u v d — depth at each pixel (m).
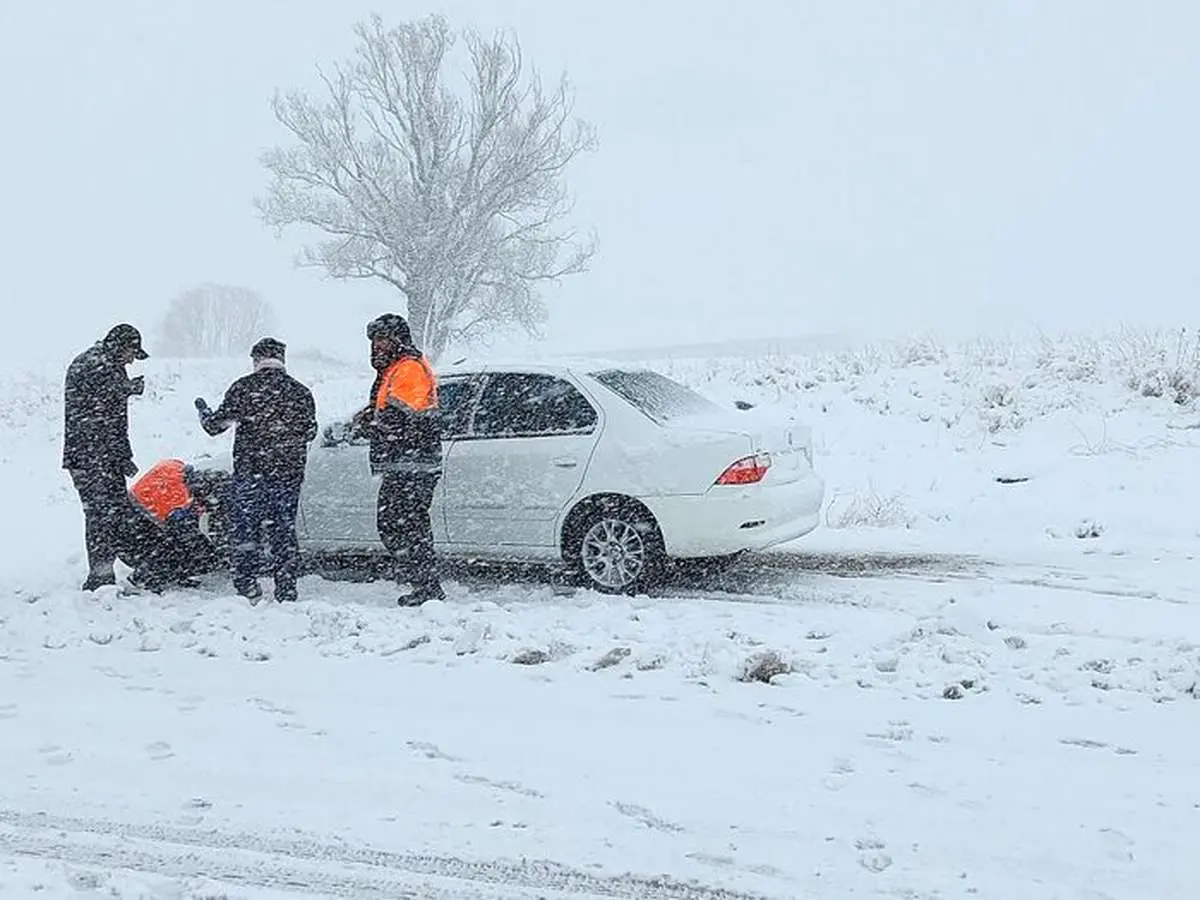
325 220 31.48
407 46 30.55
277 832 4.30
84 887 3.89
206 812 4.49
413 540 7.89
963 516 11.93
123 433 8.67
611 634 6.98
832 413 16.39
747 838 4.16
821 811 4.36
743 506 8.06
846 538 11.07
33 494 15.09
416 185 30.81
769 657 6.09
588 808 4.44
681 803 4.46
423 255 30.44
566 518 8.43
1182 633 7.01
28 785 4.77
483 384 8.88
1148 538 10.61
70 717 5.62
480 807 4.47
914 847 4.06
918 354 18.58
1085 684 5.86
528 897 3.80
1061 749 4.98
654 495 8.17
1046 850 4.00
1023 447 14.22
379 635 7.02
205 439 18.84
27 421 20.83
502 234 32.03
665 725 5.35
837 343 24.50
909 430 15.42
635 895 3.80
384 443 7.82
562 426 8.54
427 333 30.97
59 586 9.13
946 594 8.26
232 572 8.53
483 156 30.83
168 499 8.93
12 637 7.28
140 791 4.69
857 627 7.07
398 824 4.34
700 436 8.16
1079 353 17.08
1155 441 13.70
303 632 7.21
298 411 8.16
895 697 5.72
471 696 5.84
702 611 7.62
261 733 5.34
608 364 8.98
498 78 30.86
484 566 9.55
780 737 5.16
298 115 30.91
